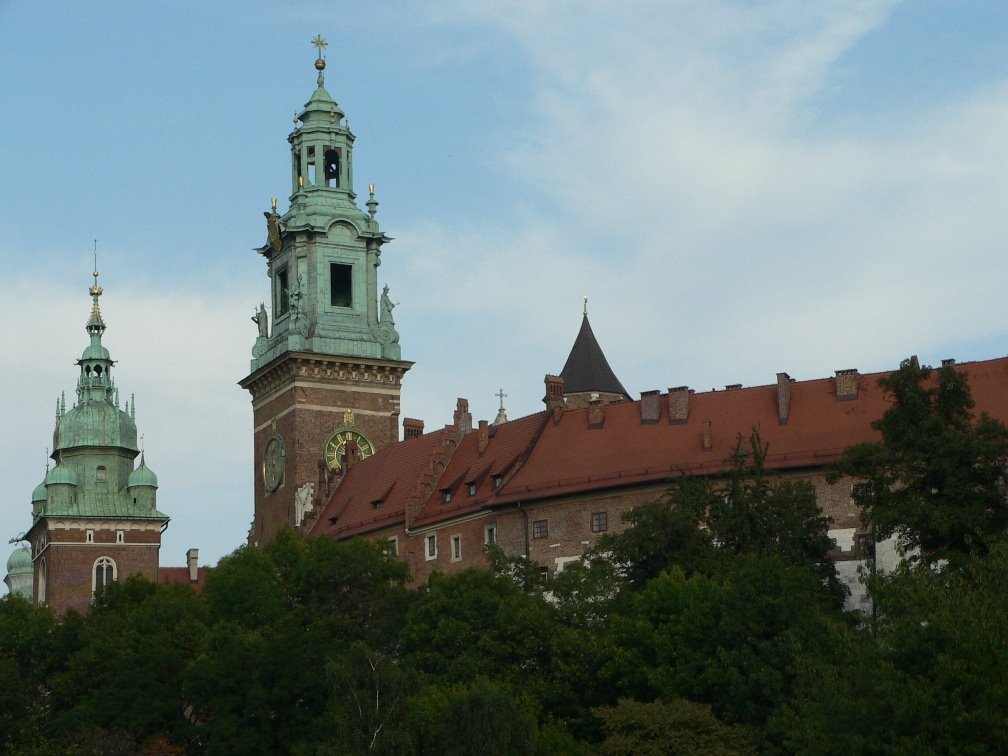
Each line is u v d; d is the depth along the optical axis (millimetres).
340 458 166875
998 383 129000
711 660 106500
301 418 166875
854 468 108062
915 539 104625
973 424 118312
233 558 141250
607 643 111250
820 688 88312
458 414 153375
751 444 125625
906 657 84625
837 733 84500
